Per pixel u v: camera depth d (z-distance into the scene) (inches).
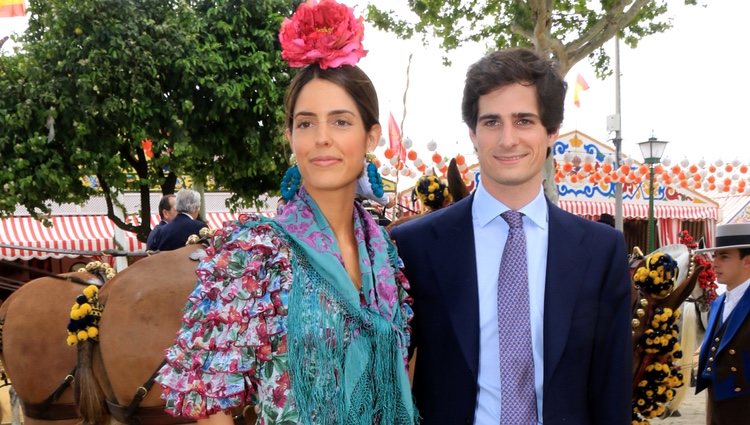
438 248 78.3
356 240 71.1
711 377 133.3
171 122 299.1
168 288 120.1
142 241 344.2
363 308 66.3
